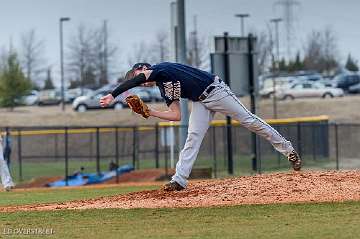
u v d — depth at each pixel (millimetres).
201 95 25234
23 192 42344
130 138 100062
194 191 25969
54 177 67438
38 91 180875
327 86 141250
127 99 24781
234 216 22344
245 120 25922
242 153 89625
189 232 20359
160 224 21625
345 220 21234
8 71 141375
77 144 102500
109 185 50562
